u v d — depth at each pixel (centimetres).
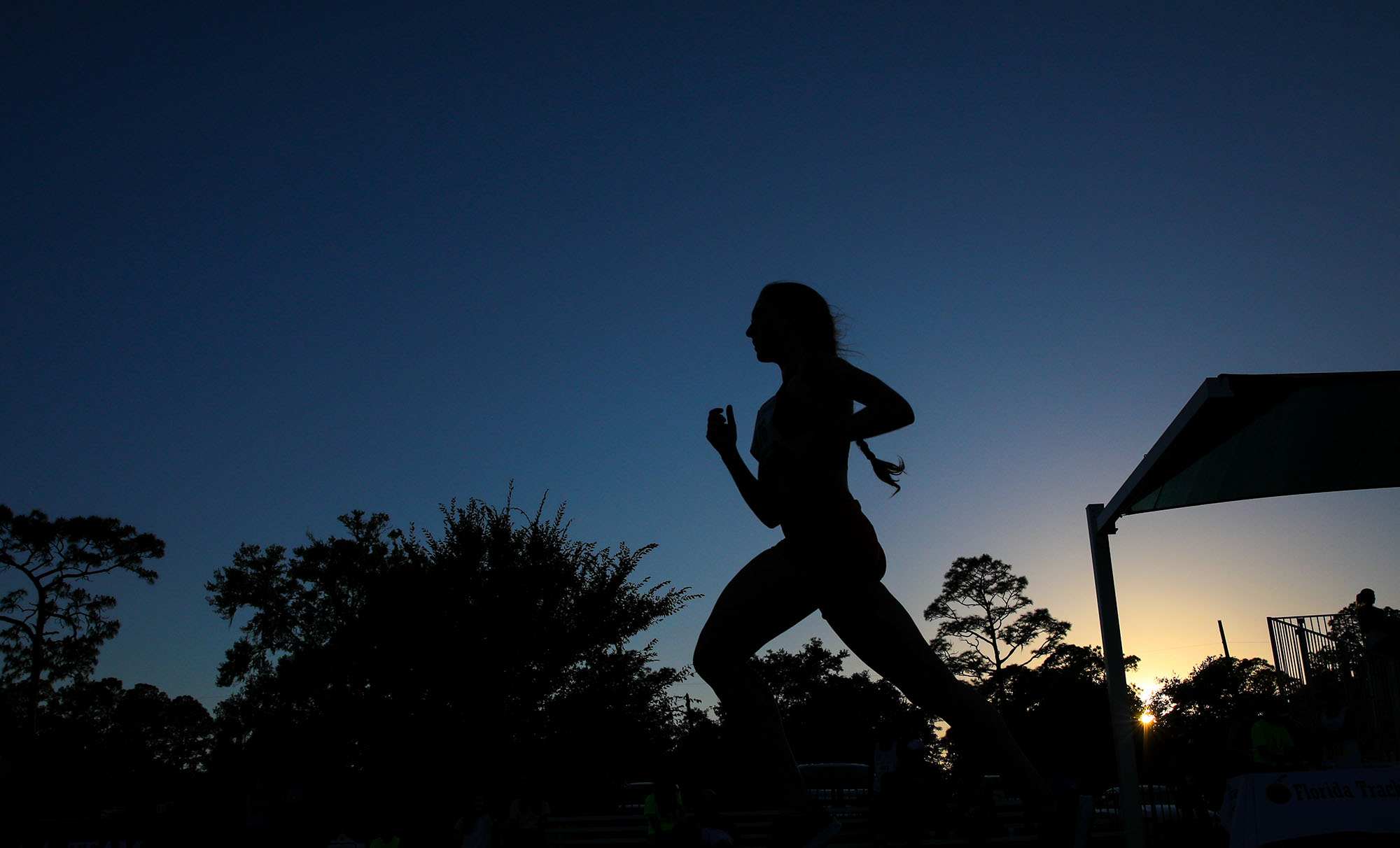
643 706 1980
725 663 188
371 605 1992
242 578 3086
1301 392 599
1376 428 664
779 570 186
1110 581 849
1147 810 1119
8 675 3712
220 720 2862
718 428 221
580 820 1557
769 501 208
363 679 1959
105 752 3616
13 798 1396
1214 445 662
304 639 2967
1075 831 181
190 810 1527
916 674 185
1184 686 5206
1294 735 834
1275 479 744
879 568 188
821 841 180
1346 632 938
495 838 1340
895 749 1150
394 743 1842
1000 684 4778
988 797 1045
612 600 2012
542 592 1992
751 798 2056
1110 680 825
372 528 3194
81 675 3784
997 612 4991
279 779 1939
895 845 1060
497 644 1894
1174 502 797
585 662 2028
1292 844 523
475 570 1986
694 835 963
